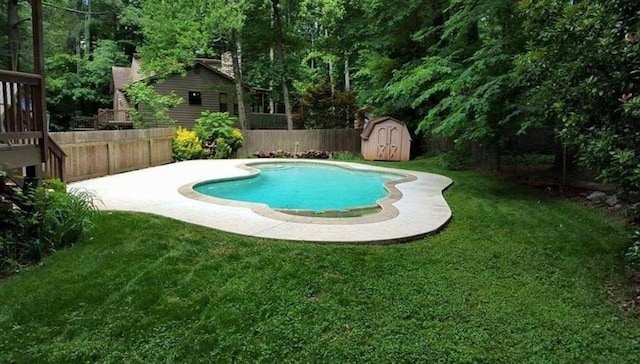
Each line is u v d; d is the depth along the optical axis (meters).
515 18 7.46
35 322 3.15
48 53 23.66
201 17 15.70
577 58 4.11
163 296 3.46
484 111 7.46
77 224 4.53
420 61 13.34
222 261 4.06
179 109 20.94
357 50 17.23
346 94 19.36
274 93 22.38
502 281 3.86
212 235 4.74
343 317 3.24
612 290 3.70
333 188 10.05
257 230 4.95
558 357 2.80
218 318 3.20
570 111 4.16
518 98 7.72
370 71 15.06
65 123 26.88
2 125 4.79
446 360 2.78
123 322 3.15
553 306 3.42
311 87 20.52
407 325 3.15
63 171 6.95
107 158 9.73
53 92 25.72
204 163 12.90
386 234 4.89
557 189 8.24
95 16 32.00
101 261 4.02
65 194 4.88
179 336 3.02
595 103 3.96
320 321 3.19
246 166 12.21
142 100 16.83
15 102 4.75
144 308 3.31
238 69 17.66
